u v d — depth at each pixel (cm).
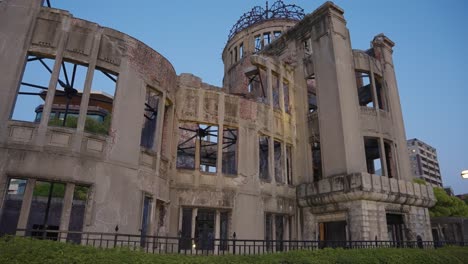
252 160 2181
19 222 1219
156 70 1792
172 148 1953
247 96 2714
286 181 2361
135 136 1581
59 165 1312
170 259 747
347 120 2291
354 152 2239
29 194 1258
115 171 1454
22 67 1368
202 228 2206
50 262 608
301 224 2359
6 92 1310
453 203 4656
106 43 1564
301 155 2523
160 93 1834
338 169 2203
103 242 1344
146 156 1641
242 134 2192
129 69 1622
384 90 2650
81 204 2433
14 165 1247
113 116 1509
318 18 2634
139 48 1702
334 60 2416
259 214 2094
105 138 1451
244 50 3872
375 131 2417
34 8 1445
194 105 2116
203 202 1939
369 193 2028
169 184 1881
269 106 2411
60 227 1270
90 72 1470
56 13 1473
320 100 2461
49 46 1421
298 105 2664
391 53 2867
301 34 2800
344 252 1198
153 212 1623
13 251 629
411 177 2541
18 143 1274
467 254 1752
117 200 1431
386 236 2062
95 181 1377
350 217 2066
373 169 2917
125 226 1436
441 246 2172
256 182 2152
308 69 2672
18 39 1386
